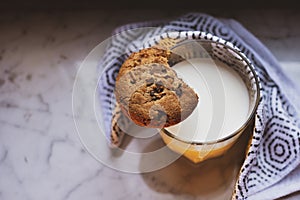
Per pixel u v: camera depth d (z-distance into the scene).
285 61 0.46
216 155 0.43
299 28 0.47
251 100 0.40
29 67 0.48
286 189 0.41
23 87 0.47
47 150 0.45
